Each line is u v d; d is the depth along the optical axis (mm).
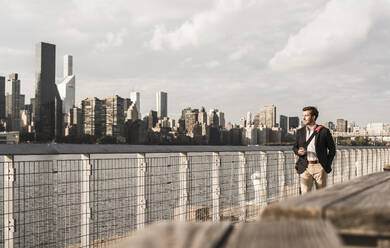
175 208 3998
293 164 6309
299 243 473
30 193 2814
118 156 3711
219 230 526
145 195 3652
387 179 1303
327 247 455
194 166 4309
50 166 2939
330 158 4684
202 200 4371
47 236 2842
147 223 3643
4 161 2771
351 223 629
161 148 3904
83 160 3219
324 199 749
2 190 2770
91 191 3219
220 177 4645
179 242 465
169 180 3982
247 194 5121
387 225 607
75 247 3041
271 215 676
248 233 533
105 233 3295
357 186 1048
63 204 3031
